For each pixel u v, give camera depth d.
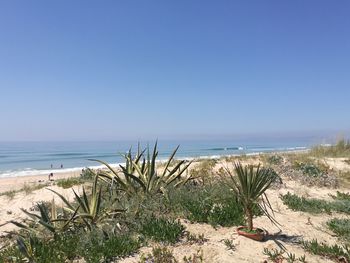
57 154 72.12
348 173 11.20
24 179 24.31
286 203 7.59
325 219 6.71
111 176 7.70
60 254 4.76
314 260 4.75
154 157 7.41
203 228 5.86
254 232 5.37
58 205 9.66
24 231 6.90
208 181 8.88
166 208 6.67
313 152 15.98
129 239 5.17
